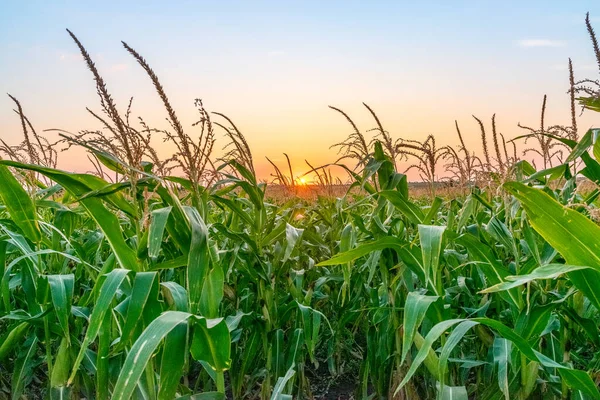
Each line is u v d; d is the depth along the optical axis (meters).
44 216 5.16
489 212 4.59
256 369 4.19
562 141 3.20
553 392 3.12
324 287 5.45
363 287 4.76
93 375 3.76
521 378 2.94
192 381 4.76
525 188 2.00
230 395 4.54
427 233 2.85
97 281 2.94
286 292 4.69
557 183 3.73
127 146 2.57
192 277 2.45
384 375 4.08
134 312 2.30
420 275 3.16
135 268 2.67
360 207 5.97
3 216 4.94
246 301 4.44
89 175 2.54
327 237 5.51
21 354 3.68
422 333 3.62
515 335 2.19
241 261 3.92
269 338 4.04
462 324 2.30
